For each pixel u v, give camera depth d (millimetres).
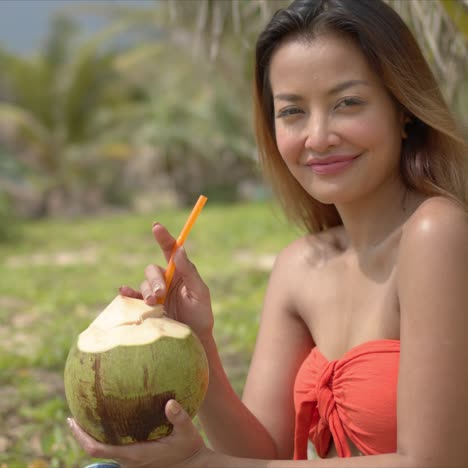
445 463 1580
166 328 1692
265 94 2084
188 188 25734
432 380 1593
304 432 1998
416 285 1648
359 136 1782
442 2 3002
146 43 23703
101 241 14305
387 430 1749
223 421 2055
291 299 2162
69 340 5926
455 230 1659
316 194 1870
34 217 22094
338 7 1781
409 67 1809
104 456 1699
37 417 4148
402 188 1922
